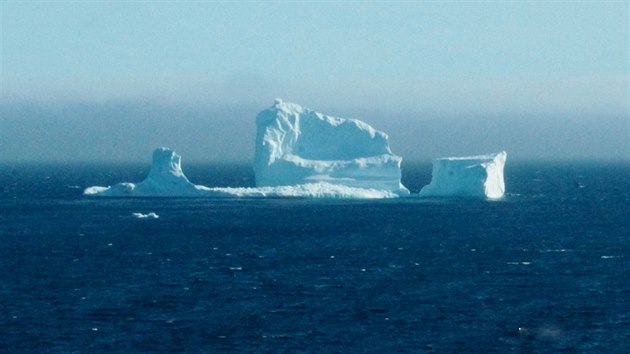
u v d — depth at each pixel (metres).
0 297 177.00
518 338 146.00
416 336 146.88
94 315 160.75
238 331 149.50
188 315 161.00
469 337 146.38
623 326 153.50
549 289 186.50
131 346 140.50
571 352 138.38
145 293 181.12
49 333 148.12
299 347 140.12
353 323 155.25
